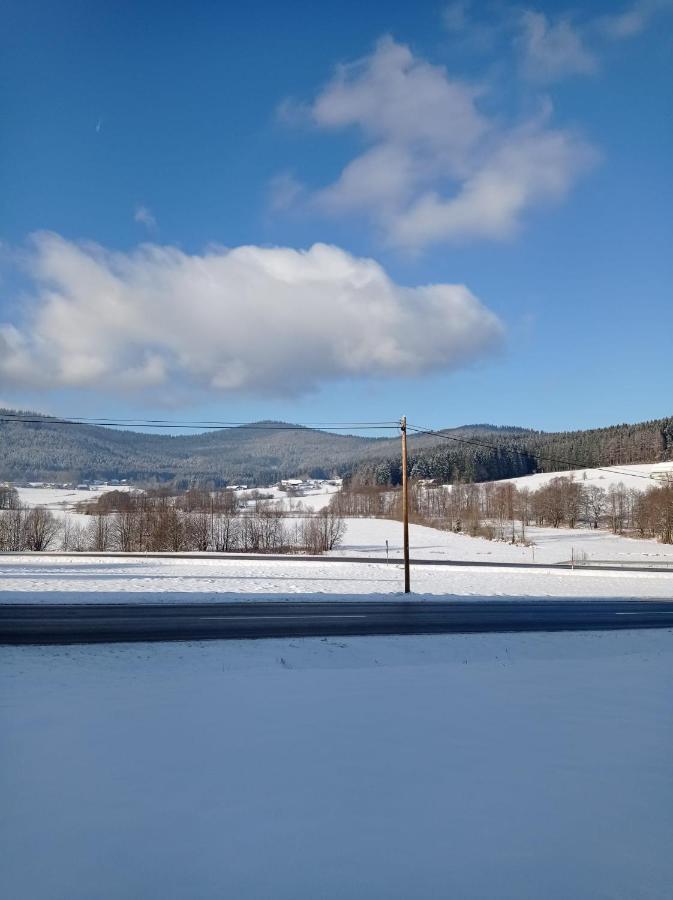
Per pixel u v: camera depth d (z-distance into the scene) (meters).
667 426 134.50
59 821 4.86
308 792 5.47
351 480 165.00
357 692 9.52
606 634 17.89
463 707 8.66
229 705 8.57
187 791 5.46
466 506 117.56
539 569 41.41
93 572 34.38
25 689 9.53
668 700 9.35
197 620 18.45
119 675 10.84
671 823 4.97
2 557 44.88
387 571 37.94
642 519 89.88
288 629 17.28
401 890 3.97
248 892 3.94
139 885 4.00
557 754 6.62
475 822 4.93
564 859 4.38
